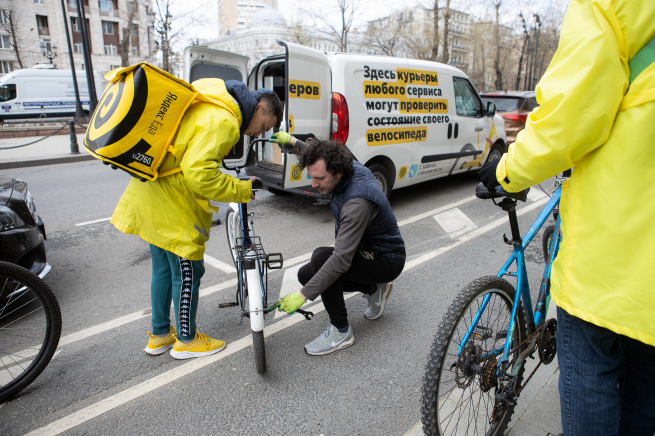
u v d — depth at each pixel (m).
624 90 1.12
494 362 1.79
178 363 2.69
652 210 1.11
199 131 2.14
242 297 2.71
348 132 4.91
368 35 37.41
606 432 1.38
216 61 5.57
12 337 2.92
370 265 2.60
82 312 3.31
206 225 2.50
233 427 2.17
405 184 5.91
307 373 2.59
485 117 7.23
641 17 1.06
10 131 15.80
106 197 6.97
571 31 1.16
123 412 2.28
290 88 4.41
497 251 4.48
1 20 42.31
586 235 1.23
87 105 23.69
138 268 4.16
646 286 1.13
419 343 2.89
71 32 46.53
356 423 2.19
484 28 38.50
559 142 1.19
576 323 1.38
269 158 5.92
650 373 1.44
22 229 2.98
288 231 5.12
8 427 2.18
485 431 1.96
